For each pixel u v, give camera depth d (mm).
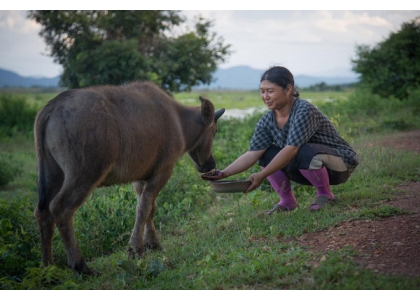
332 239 4887
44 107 5012
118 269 5047
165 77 21859
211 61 22359
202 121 6266
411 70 17500
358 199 6203
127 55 20016
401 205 5812
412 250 4344
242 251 4855
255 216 6176
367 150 9141
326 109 17797
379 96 18219
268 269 4285
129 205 6965
